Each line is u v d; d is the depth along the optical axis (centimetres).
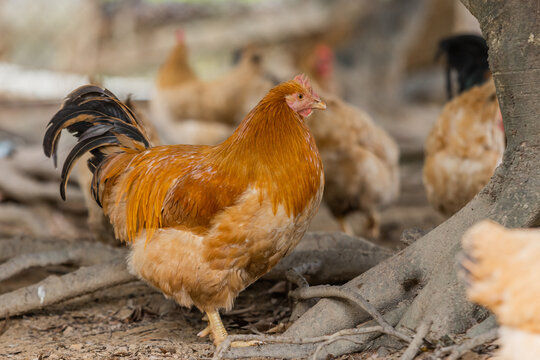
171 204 409
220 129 1377
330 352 391
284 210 395
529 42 361
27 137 1252
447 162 624
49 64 2017
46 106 1420
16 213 932
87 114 496
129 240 454
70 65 1978
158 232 419
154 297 564
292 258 539
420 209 1059
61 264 573
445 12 2030
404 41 1855
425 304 374
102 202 479
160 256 408
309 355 397
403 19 1842
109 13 2028
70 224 922
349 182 743
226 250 396
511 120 381
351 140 732
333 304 413
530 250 266
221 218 392
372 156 749
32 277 620
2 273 548
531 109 369
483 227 279
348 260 528
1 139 1221
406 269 408
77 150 481
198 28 2041
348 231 796
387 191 770
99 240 634
